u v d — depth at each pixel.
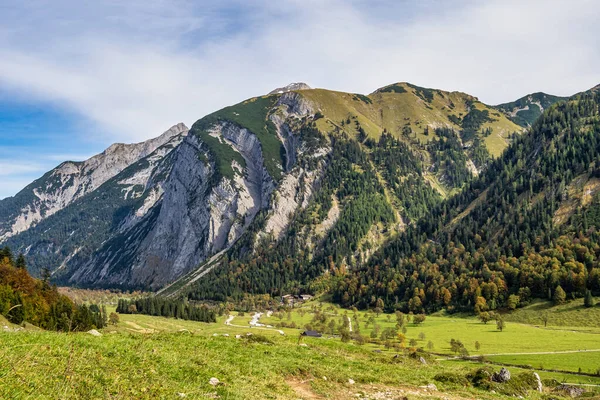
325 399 26.94
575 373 98.94
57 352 21.47
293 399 25.11
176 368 24.31
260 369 29.33
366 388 31.39
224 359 29.94
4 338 22.78
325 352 45.16
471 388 36.62
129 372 21.31
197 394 21.14
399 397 29.70
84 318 111.12
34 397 15.99
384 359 47.78
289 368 31.42
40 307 107.56
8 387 16.11
